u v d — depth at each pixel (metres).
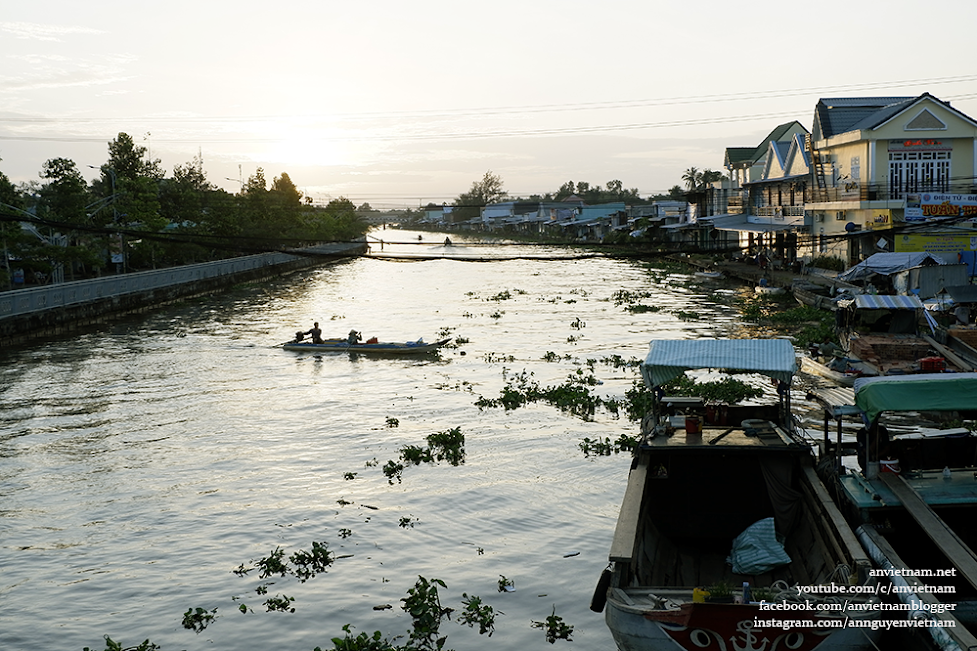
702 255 80.31
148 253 60.31
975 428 18.91
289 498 17.39
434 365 31.67
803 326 37.19
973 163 46.03
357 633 11.97
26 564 14.45
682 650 9.90
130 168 71.19
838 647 9.72
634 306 48.06
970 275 40.84
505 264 99.50
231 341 38.69
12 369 31.89
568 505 16.64
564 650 11.43
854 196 47.72
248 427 22.97
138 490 18.02
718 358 14.87
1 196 45.47
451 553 14.61
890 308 27.86
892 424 20.61
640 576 11.80
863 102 54.94
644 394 24.70
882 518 12.41
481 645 11.56
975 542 12.68
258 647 11.65
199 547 15.02
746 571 12.98
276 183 117.25
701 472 14.64
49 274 50.66
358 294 62.72
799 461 14.00
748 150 80.81
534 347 35.19
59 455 20.66
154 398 26.77
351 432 22.31
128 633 12.11
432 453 20.06
